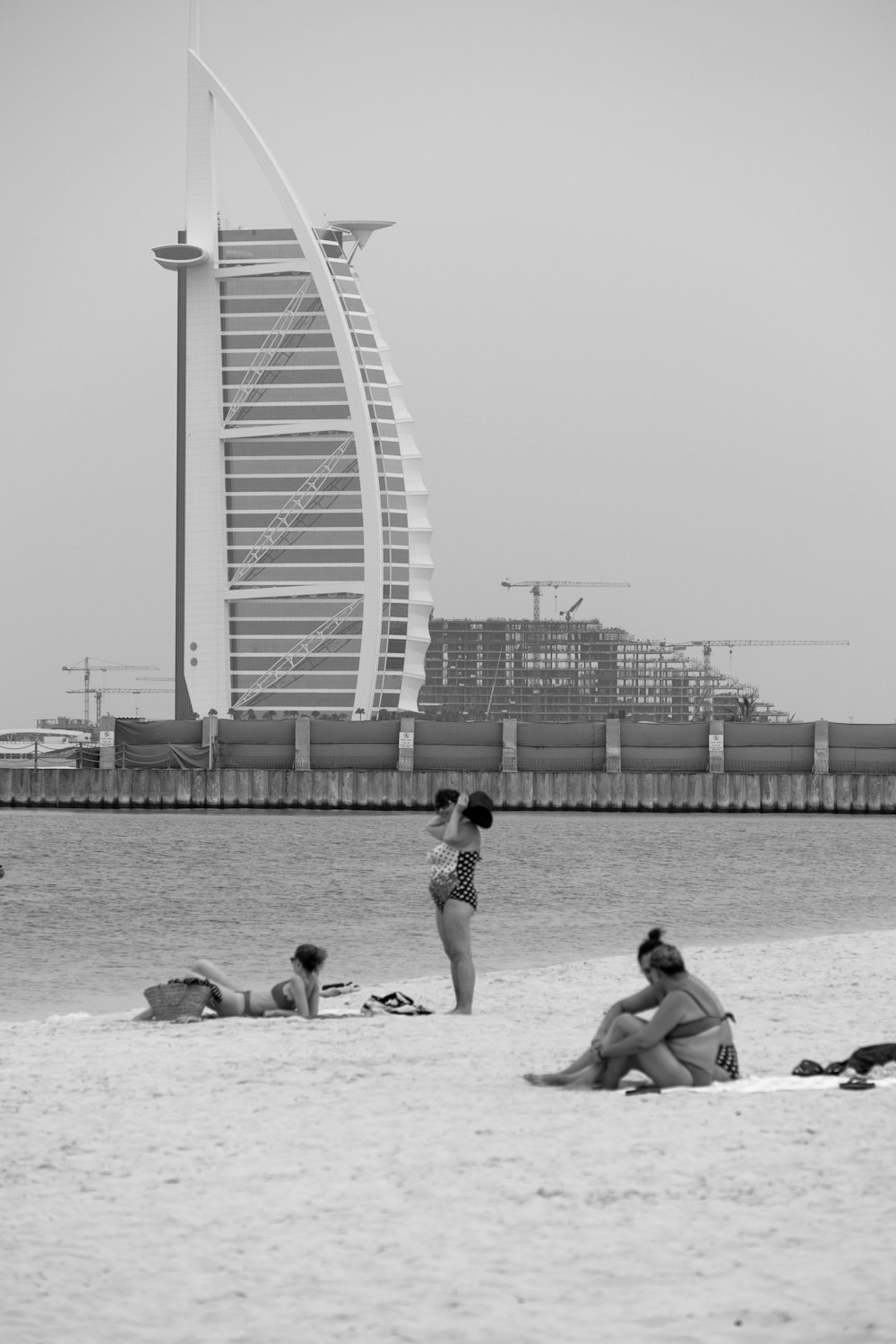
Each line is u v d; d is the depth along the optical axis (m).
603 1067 23.34
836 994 35.97
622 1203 16.67
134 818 163.88
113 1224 16.27
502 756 188.25
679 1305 13.64
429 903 81.81
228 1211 16.67
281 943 62.25
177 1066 26.25
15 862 109.81
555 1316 13.48
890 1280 14.01
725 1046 23.50
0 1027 33.59
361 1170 18.33
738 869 107.38
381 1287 14.27
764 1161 18.28
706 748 187.50
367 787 183.00
